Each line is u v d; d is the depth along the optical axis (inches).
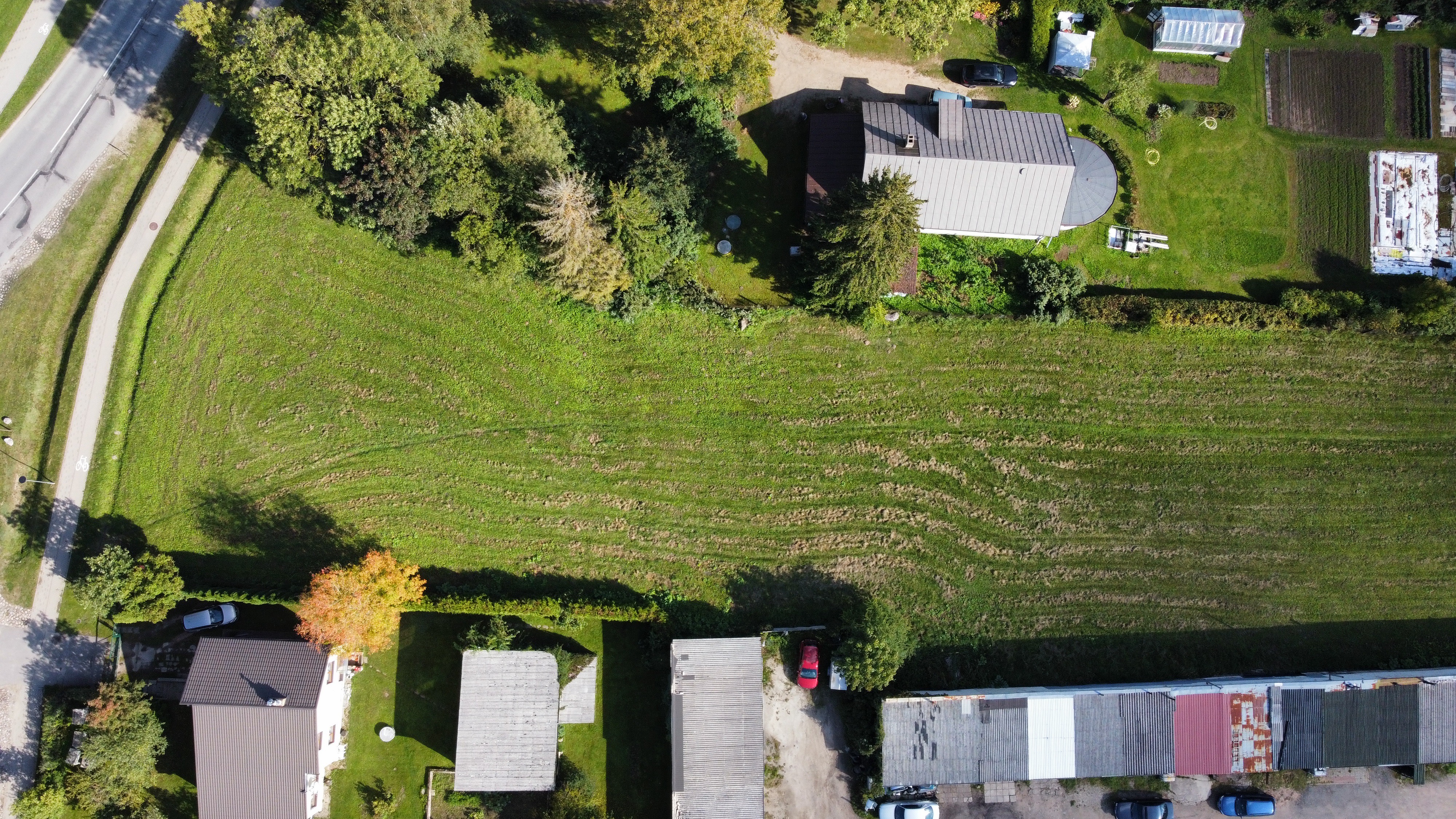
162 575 1918.1
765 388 2119.8
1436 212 2180.1
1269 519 2089.1
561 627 2022.6
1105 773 1920.5
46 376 2105.1
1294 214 2182.6
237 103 1881.2
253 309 2145.7
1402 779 1995.6
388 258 2159.2
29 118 2158.0
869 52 2198.6
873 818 1947.6
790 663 2003.0
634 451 2106.3
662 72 2003.0
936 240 2143.2
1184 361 2130.9
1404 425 2114.9
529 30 2142.0
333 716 1941.4
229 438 2106.3
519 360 2133.4
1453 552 2078.0
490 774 1892.2
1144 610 2055.9
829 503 2085.4
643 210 1844.2
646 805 1984.5
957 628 2038.6
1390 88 2210.9
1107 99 2169.0
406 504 2090.3
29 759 2003.0
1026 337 2135.8
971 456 2105.1
